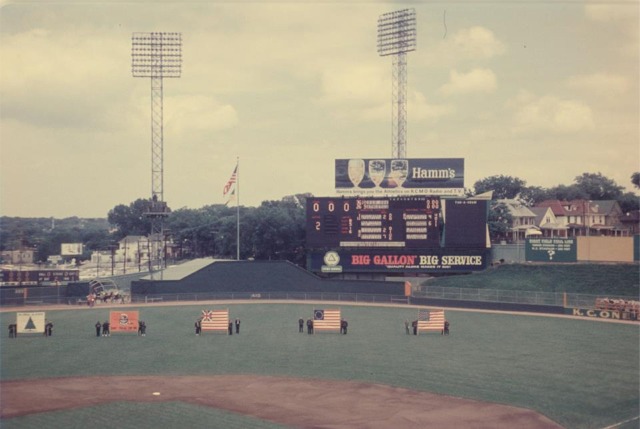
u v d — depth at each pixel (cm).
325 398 4500
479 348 6250
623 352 6041
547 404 4362
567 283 10512
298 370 5316
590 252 11131
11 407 4244
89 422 3925
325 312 7162
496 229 16075
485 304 9362
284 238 16000
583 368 5388
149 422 3925
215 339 6781
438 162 10650
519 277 10975
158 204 11644
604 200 18800
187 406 4272
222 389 4719
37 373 5216
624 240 10900
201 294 10619
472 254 10138
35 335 7044
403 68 12706
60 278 11719
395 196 10294
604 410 4253
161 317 8500
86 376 5116
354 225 10288
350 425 3906
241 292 10719
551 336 6938
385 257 10319
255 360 5700
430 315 7088
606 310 8400
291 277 10744
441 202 10112
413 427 3888
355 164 10781
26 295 10019
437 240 10100
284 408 4253
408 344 6462
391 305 9900
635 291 9850
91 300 9794
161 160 11600
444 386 4809
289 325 7769
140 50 11544
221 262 10800
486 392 4647
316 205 10362
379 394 4600
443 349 6194
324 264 10519
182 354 5969
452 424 3947
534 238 11162
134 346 6372
